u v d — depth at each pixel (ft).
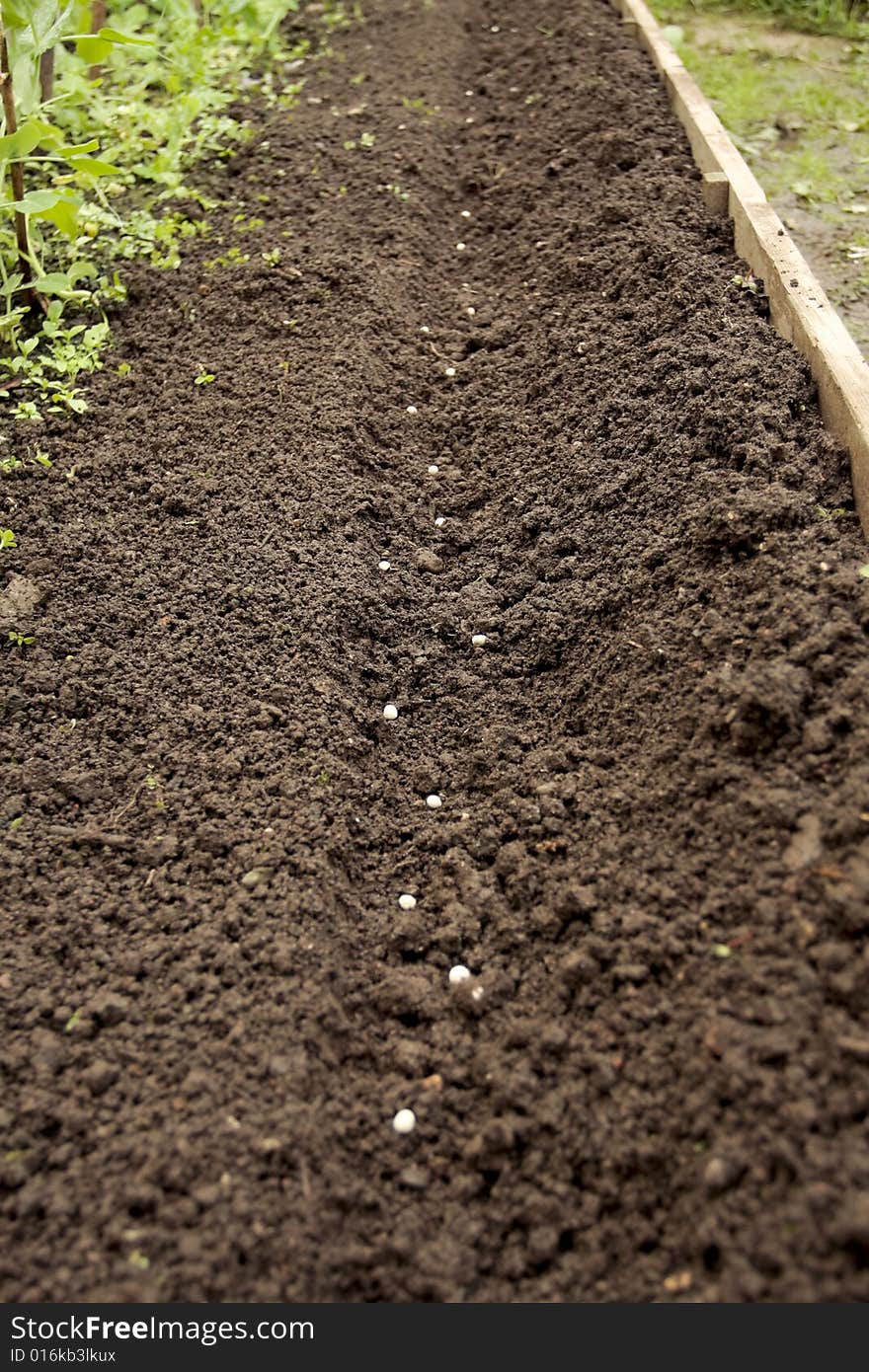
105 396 3.24
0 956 2.33
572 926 2.35
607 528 2.90
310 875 2.43
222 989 2.29
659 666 2.60
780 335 3.05
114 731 2.64
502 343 3.44
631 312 3.27
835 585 2.48
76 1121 2.15
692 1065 2.12
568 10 4.71
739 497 2.68
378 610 2.88
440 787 2.64
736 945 2.20
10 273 3.48
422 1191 2.15
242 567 2.89
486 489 3.13
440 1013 2.32
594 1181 2.11
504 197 3.88
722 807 2.35
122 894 2.42
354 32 4.91
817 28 5.26
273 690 2.69
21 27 3.18
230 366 3.32
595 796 2.51
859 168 4.20
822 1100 2.02
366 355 3.35
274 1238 2.07
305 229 3.69
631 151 3.73
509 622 2.87
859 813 2.21
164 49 4.35
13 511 2.97
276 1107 2.17
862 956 2.10
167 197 3.78
